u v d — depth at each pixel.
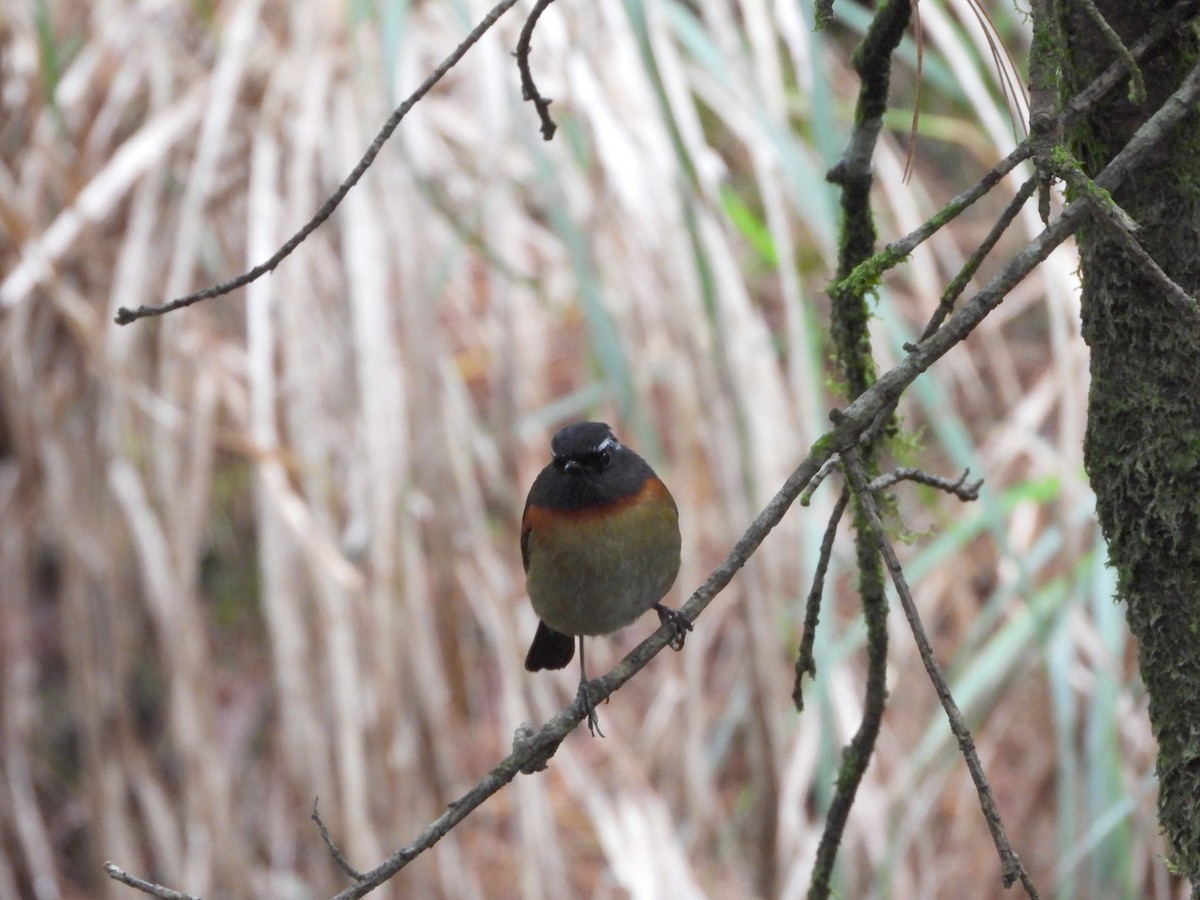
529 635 10.93
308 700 10.11
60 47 12.02
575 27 10.75
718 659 11.73
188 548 10.60
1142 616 4.61
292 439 10.45
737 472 9.95
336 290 10.70
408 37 11.13
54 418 11.18
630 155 10.23
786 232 10.02
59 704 12.69
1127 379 4.53
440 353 10.45
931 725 9.89
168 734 11.55
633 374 10.27
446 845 10.19
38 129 11.54
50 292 10.62
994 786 10.80
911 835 9.91
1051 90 4.19
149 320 11.05
